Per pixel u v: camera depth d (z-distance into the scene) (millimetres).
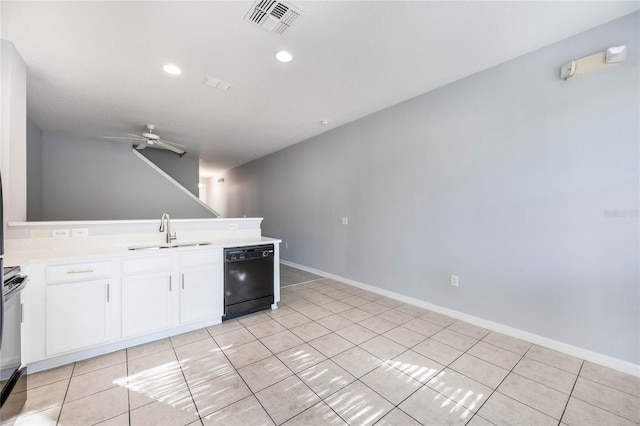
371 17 2027
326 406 1672
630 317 2023
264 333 2656
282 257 6094
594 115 2154
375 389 1831
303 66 2707
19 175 2432
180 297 2611
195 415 1591
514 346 2406
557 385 1877
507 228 2623
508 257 2619
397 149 3627
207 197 10805
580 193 2223
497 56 2541
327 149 4812
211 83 3045
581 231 2223
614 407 1671
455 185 3016
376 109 3814
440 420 1564
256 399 1729
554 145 2346
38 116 4059
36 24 2072
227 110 3844
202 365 2102
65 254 2209
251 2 1885
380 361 2164
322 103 3609
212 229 3381
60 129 4699
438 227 3176
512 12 1983
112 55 2504
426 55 2523
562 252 2314
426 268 3303
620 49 1961
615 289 2082
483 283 2797
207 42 2322
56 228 2494
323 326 2814
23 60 2555
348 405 1680
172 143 5621
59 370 2014
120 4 1887
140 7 1917
